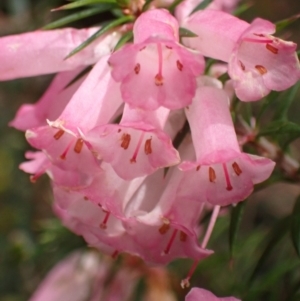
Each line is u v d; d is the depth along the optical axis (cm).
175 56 9
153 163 10
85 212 11
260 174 10
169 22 10
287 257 15
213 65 11
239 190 10
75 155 10
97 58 11
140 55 9
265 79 10
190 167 10
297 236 11
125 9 11
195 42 10
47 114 11
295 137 12
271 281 13
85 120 10
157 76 9
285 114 12
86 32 11
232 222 11
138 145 10
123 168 10
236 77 9
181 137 11
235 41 10
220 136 10
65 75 11
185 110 10
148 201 11
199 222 12
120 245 11
